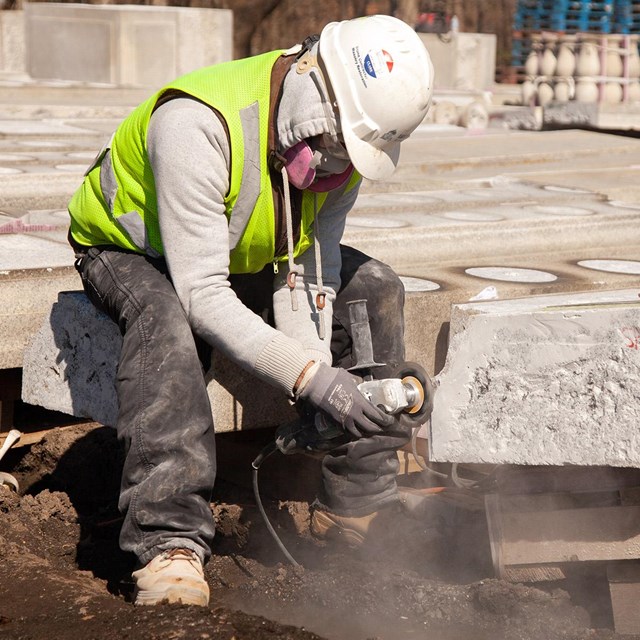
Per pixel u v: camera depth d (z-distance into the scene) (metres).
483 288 6.26
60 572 4.41
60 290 6.24
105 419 5.16
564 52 22.77
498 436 4.62
